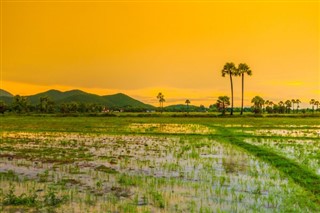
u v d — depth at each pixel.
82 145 28.73
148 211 10.89
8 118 92.25
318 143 30.42
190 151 25.20
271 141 32.09
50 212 10.84
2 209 11.09
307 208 11.34
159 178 15.71
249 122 68.06
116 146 28.06
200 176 16.31
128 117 99.69
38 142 30.92
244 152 24.70
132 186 14.20
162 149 26.22
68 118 92.00
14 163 19.62
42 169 17.84
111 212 10.83
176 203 11.80
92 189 13.67
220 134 39.34
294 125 57.38
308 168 18.09
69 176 16.14
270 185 14.53
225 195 12.86
